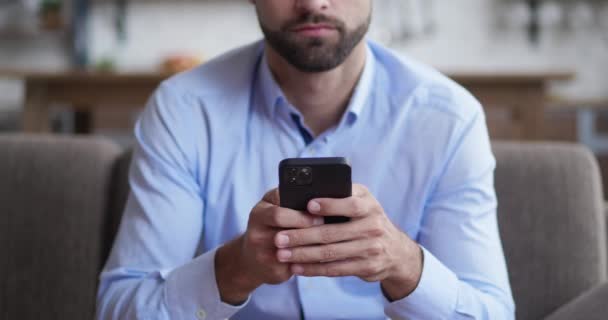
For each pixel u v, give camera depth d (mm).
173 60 3586
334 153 1039
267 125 1051
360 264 779
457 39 4406
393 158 1028
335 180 745
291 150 1040
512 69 4387
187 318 883
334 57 948
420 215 1017
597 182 1125
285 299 1007
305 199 754
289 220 748
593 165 1132
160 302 886
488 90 2432
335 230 755
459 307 884
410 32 4406
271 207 763
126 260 958
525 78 2361
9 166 1128
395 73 1087
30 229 1105
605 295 870
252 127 1054
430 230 997
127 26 4504
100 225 1115
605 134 3971
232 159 1032
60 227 1104
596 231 1092
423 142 1021
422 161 1015
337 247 761
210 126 1036
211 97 1055
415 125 1032
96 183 1124
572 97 4359
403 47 4426
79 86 2639
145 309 888
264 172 1036
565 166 1119
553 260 1086
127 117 4227
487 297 922
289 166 750
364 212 751
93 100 2646
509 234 1104
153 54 4504
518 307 1089
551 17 4246
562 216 1096
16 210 1111
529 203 1107
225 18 4488
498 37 4387
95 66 4293
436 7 4402
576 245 1086
